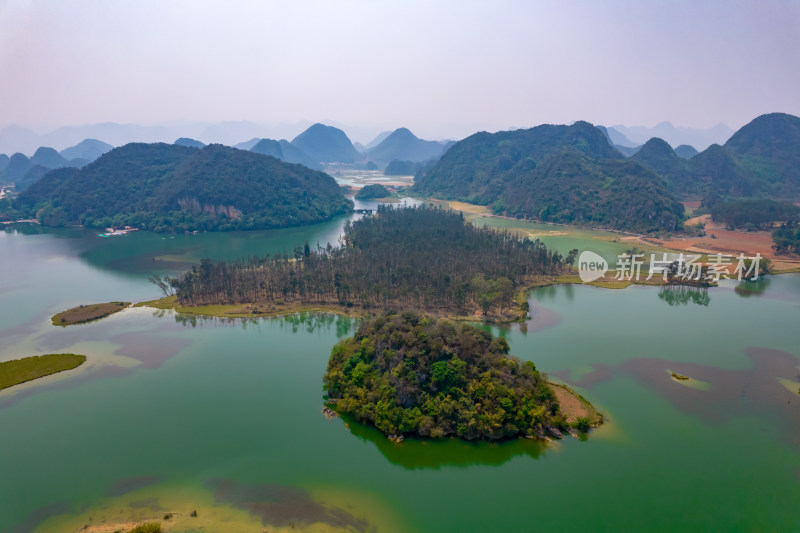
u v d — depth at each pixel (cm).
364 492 8512
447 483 8731
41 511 8131
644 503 8219
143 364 13975
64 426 10744
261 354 14700
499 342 12019
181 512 8031
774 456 9538
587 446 9750
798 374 13150
